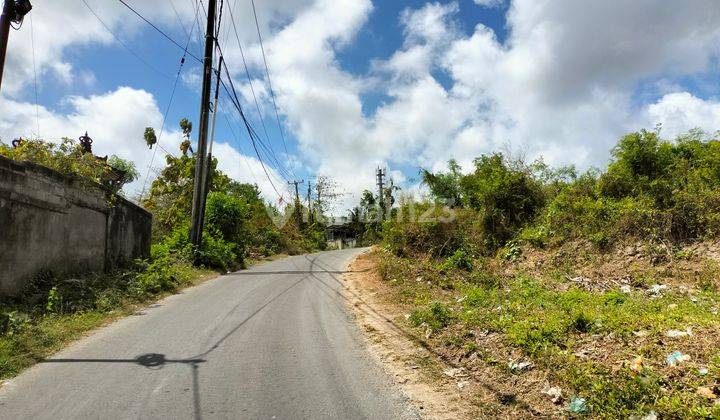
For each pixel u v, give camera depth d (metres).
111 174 20.50
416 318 8.76
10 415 4.68
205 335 7.89
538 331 6.55
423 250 18.16
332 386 5.55
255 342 7.46
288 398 5.16
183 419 4.59
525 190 17.41
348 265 20.30
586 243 13.16
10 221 9.20
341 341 7.62
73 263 11.78
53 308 9.02
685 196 11.88
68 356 6.73
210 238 19.70
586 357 5.54
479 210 18.91
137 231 16.52
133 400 5.07
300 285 14.15
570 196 15.88
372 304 10.99
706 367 4.66
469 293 10.55
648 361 5.05
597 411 4.41
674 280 9.73
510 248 15.33
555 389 4.98
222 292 12.73
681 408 4.05
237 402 5.02
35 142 11.61
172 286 13.27
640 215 12.34
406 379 5.85
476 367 6.13
